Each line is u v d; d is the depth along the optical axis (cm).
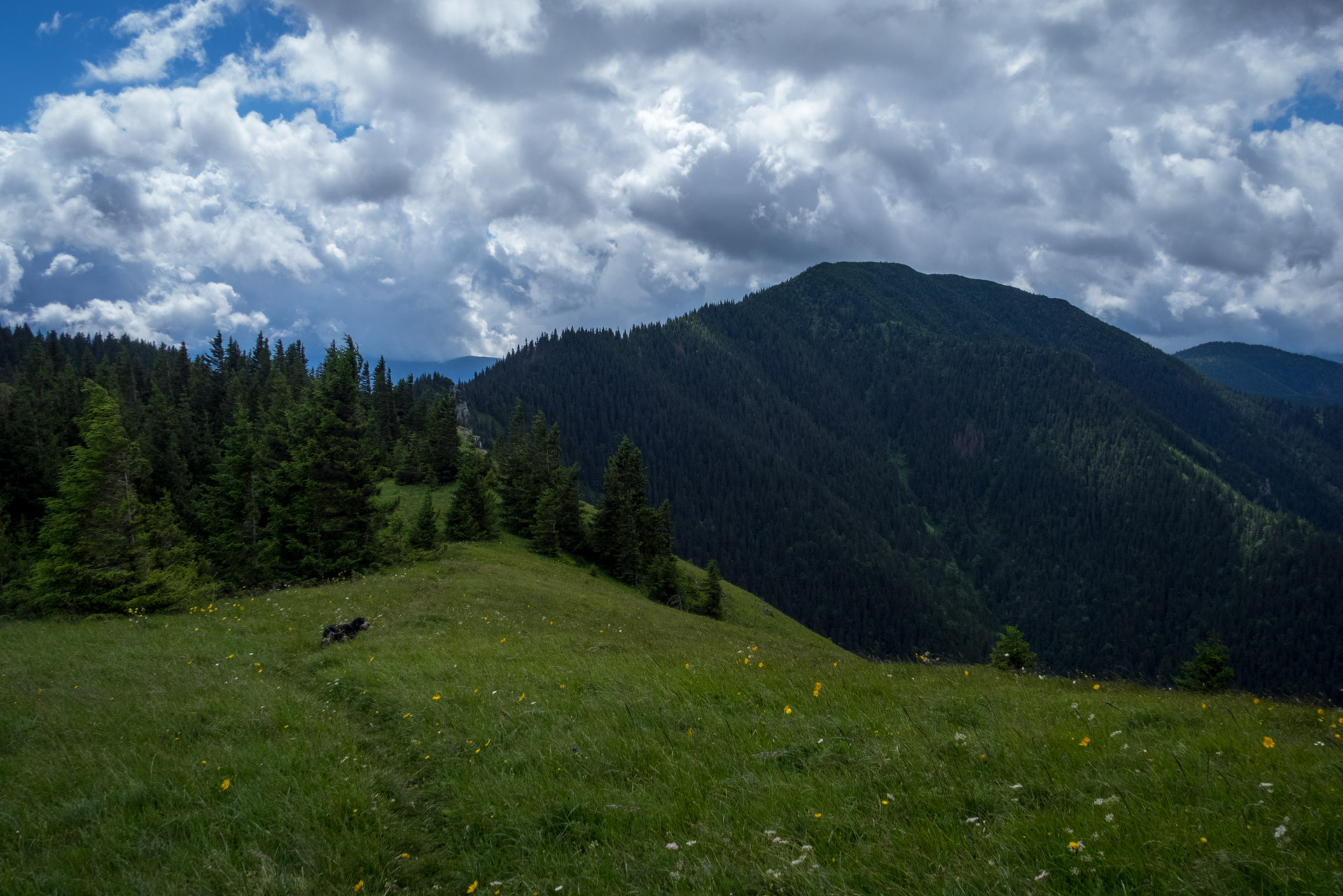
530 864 528
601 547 6575
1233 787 516
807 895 416
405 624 1964
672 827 544
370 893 508
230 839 590
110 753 790
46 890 515
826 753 655
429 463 7675
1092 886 392
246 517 3734
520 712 885
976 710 808
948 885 401
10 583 2816
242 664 1397
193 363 10700
